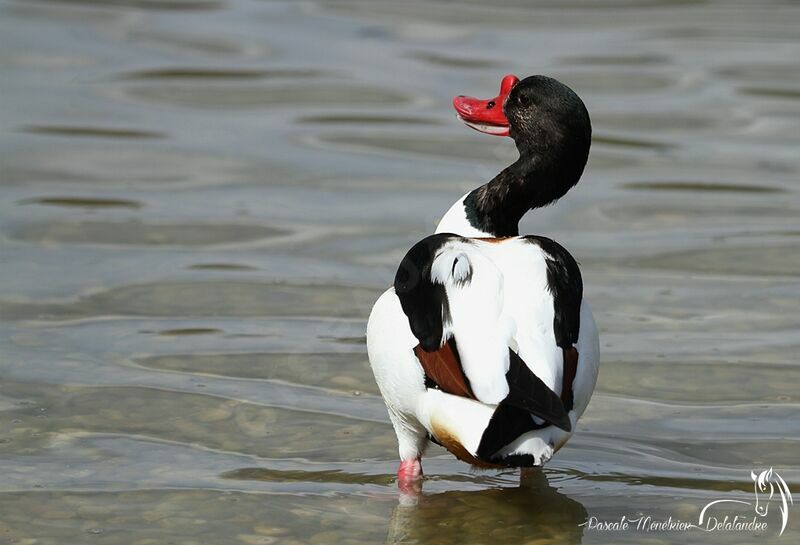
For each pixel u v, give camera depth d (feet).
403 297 26.71
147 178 51.60
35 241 44.32
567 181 29.71
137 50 69.87
